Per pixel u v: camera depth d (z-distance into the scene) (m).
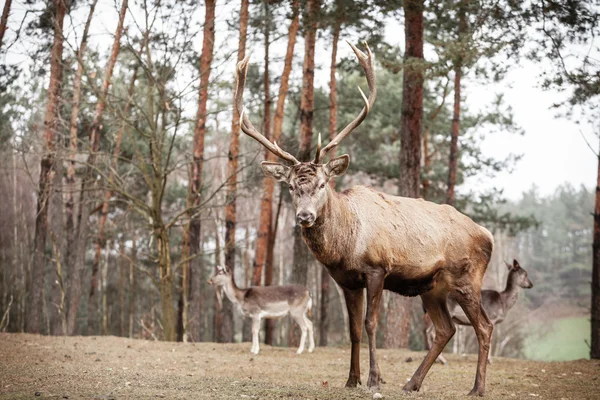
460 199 26.31
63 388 6.19
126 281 38.97
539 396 7.49
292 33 19.22
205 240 39.41
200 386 6.77
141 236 35.19
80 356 9.76
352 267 6.57
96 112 18.42
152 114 15.00
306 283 18.84
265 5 16.70
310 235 6.43
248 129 6.89
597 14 11.42
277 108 18.91
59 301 20.28
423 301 7.46
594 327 13.29
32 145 17.69
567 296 64.62
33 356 9.23
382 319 27.64
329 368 10.01
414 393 6.77
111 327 38.00
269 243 23.05
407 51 14.83
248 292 12.87
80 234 20.17
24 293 30.94
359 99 26.39
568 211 75.12
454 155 21.45
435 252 7.02
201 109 18.47
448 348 34.53
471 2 12.77
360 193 6.92
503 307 12.32
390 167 25.50
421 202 7.37
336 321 40.12
